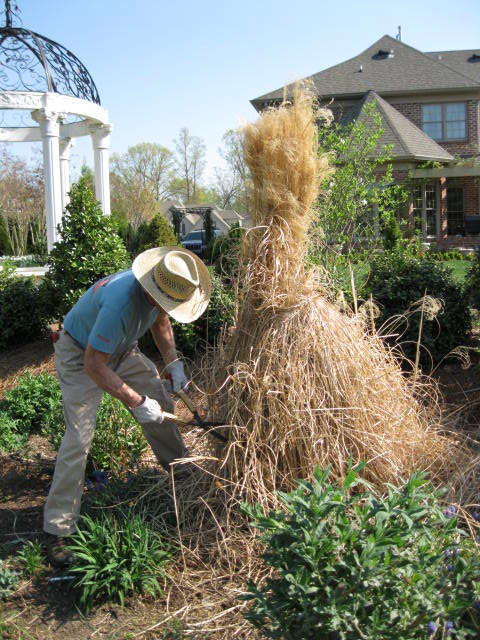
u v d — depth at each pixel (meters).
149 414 3.16
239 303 3.81
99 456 4.06
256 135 3.48
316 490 2.29
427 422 4.07
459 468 3.54
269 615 2.06
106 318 3.04
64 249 7.44
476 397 5.02
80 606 2.85
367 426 3.46
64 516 3.25
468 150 24.77
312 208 3.78
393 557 2.14
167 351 3.77
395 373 3.88
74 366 3.32
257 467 3.31
